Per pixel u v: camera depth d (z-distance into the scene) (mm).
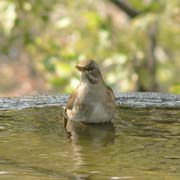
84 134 10352
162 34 23734
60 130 10633
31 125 10961
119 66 22203
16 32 22422
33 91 30266
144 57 22703
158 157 8859
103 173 8008
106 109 11211
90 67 11195
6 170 8117
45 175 7914
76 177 7828
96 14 22812
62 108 12391
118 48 22516
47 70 21359
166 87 24734
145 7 22391
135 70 22547
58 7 23609
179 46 24344
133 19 22734
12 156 8836
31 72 31047
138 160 8695
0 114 11812
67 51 22234
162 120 11375
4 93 30656
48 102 12789
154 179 7801
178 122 11219
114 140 9930
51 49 22422
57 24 22562
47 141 9781
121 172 8062
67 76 21016
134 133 10430
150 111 12117
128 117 11641
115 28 23234
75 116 11289
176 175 7984
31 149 9242
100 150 9234
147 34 22938
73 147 9406
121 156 8898
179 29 23484
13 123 11102
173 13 22562
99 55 22344
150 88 23078
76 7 23734
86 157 8812
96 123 11180
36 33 24141
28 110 12172
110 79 21922
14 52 30984
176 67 25438
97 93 11125
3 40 23547
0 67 31453
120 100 12891
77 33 23219
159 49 26031
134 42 22688
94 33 22922
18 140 9828
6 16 20953
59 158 8742
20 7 21297
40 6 21922
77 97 11273
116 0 24031
